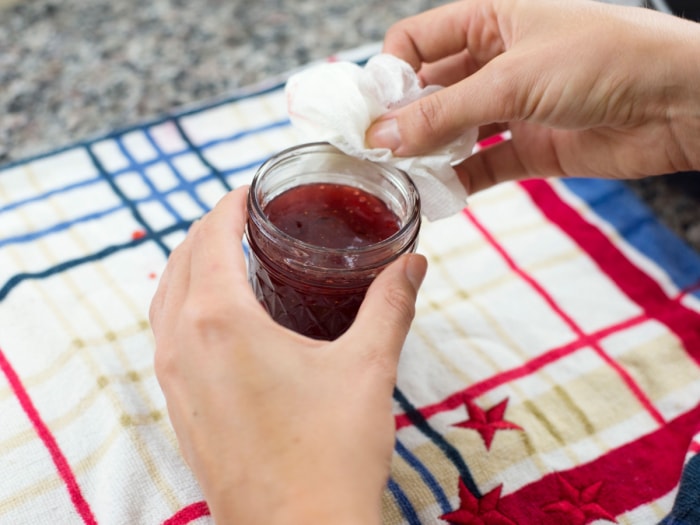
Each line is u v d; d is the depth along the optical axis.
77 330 0.50
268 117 0.63
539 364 0.51
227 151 0.60
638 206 0.59
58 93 0.65
